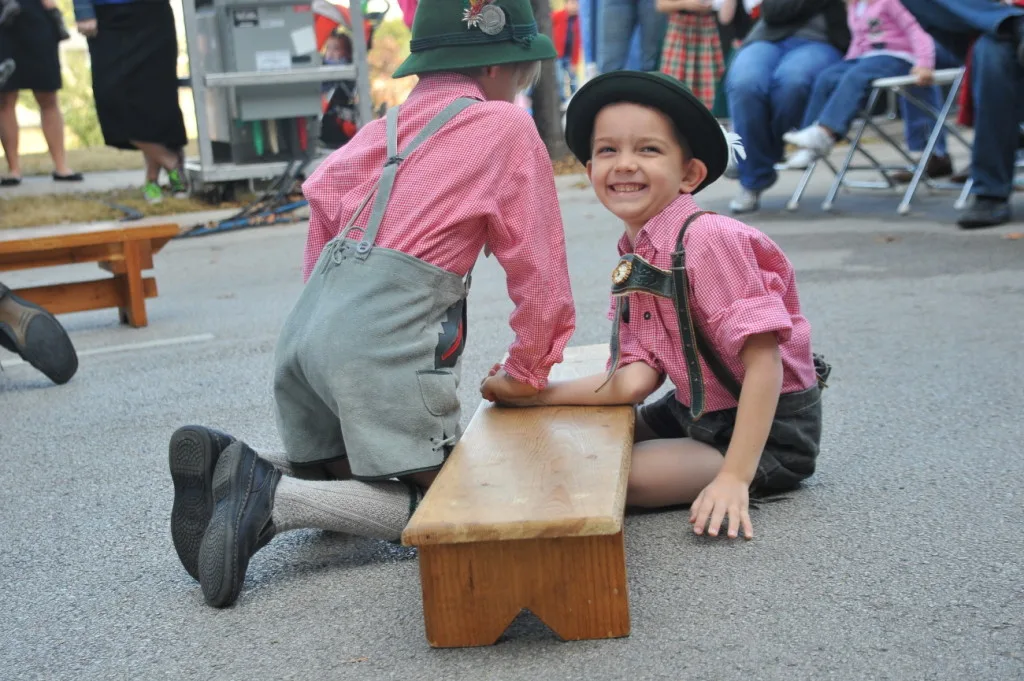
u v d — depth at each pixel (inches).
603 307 193.0
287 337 95.3
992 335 158.1
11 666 81.9
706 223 94.8
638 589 85.7
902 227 252.5
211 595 87.7
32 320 160.6
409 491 95.0
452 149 96.0
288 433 99.6
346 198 97.7
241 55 350.9
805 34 279.6
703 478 98.7
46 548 104.3
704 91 349.7
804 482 106.3
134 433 140.5
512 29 102.0
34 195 375.9
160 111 353.1
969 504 98.7
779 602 82.2
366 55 360.2
